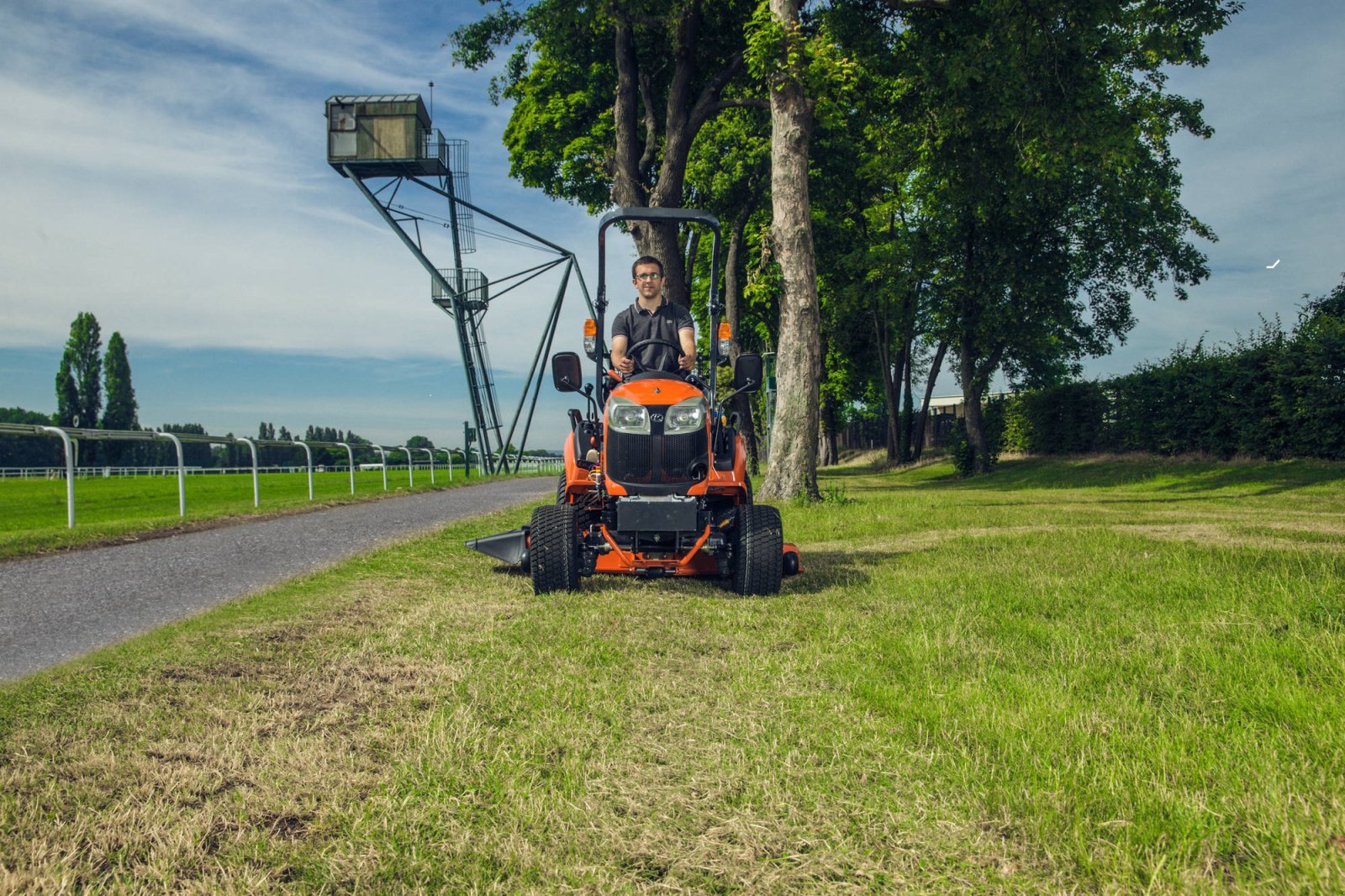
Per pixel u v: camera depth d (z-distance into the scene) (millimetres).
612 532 6527
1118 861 2205
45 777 2818
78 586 7000
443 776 2807
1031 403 32938
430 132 39594
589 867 2244
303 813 2578
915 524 11500
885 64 17906
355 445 19188
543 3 19547
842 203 30609
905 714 3385
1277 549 8008
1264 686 3559
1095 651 4297
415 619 5434
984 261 28938
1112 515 12609
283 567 8008
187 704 3635
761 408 38531
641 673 4125
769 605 5918
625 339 7109
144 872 2211
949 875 2201
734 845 2377
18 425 9969
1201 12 15867
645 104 21969
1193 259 29094
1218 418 23203
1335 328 19984
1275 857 2203
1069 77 16703
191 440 13219
